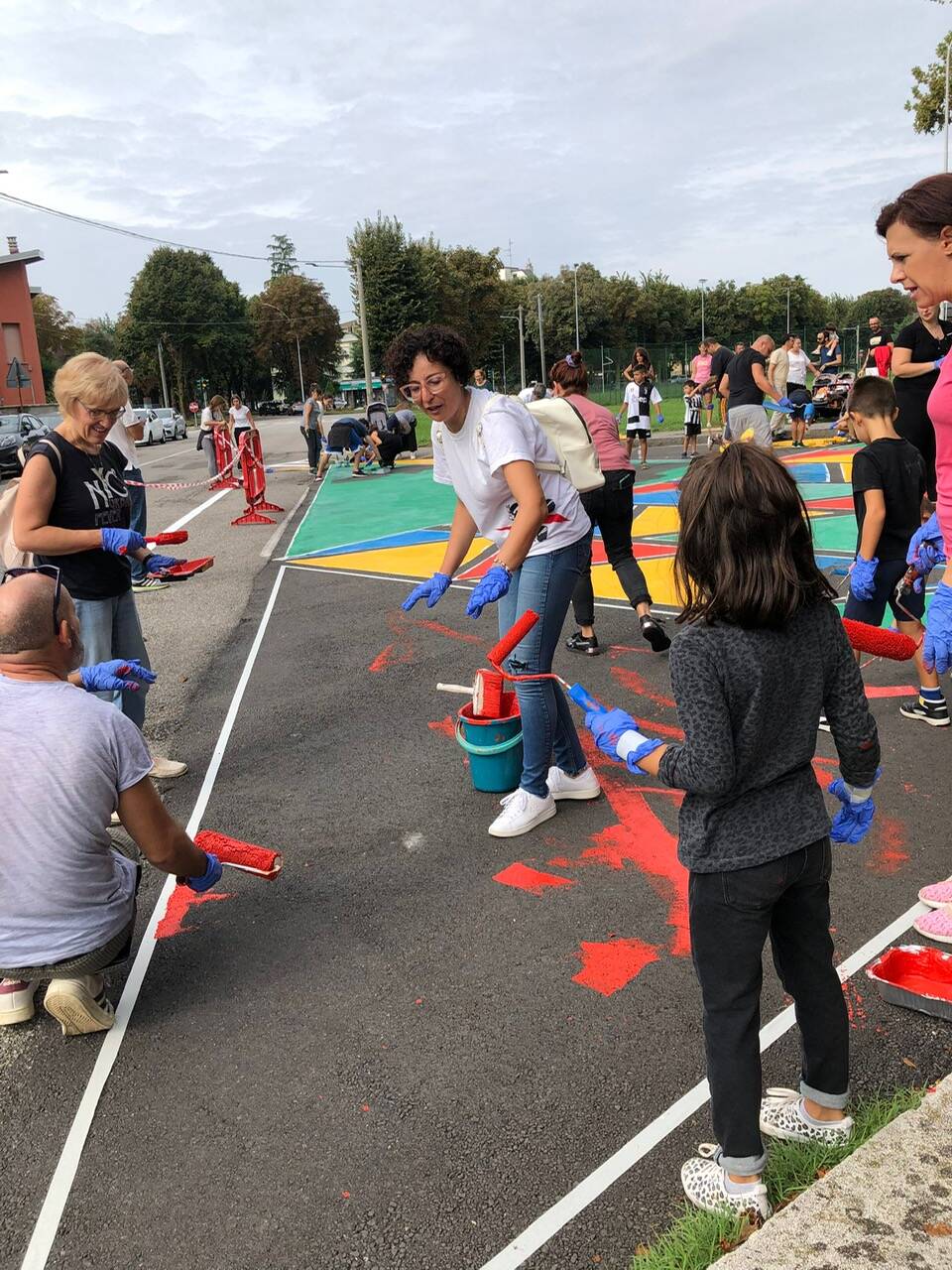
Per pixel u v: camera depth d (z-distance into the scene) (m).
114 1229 2.19
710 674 1.84
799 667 1.87
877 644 2.38
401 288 56.12
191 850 2.98
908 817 3.79
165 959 3.23
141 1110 2.55
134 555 4.31
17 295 43.34
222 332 86.69
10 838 2.66
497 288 72.44
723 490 1.80
